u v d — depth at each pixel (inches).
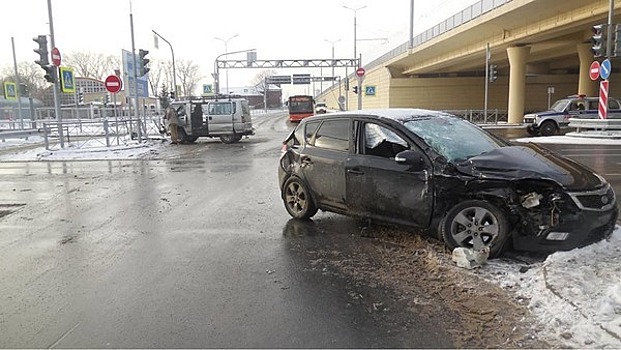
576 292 159.9
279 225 281.1
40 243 259.6
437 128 240.1
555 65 1925.4
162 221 302.2
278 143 894.4
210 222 295.3
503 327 148.4
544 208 194.9
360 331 149.6
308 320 157.9
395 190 227.5
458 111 1731.1
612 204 202.5
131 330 154.8
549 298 160.4
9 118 1633.9
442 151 219.6
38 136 1199.6
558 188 193.0
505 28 1173.1
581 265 181.9
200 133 902.4
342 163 252.2
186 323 158.6
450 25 1261.1
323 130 272.7
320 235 255.6
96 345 145.7
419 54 1605.6
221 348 141.9
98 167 599.5
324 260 215.8
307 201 280.4
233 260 221.0
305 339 145.8
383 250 225.8
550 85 1910.7
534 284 173.8
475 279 185.0
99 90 3469.5
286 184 295.6
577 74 1911.9
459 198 210.1
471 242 208.2
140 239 261.9
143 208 344.5
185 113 901.8
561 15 968.9
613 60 1562.5
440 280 186.7
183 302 175.5
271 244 243.6
